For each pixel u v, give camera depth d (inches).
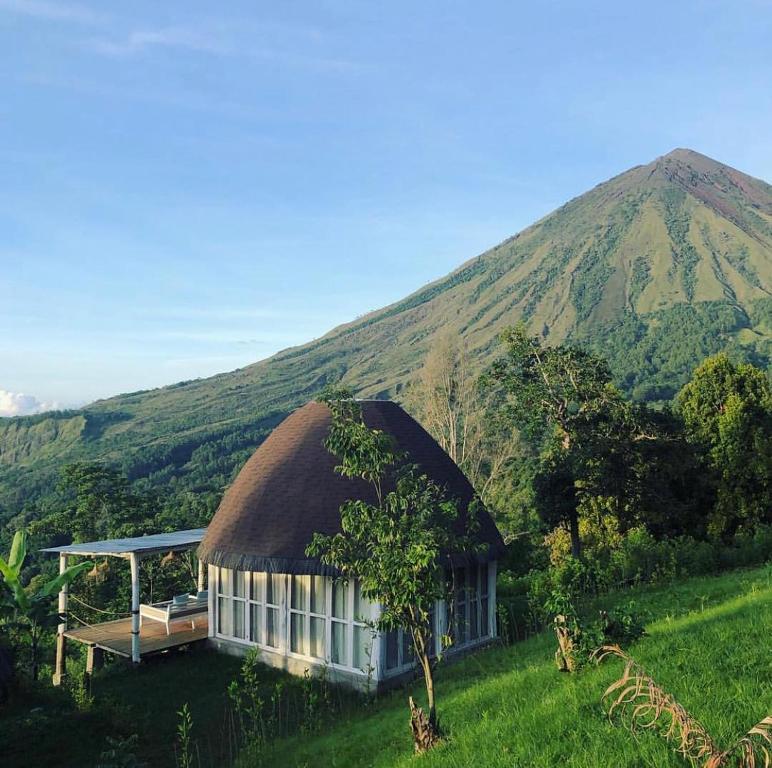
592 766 217.8
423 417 2010.3
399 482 333.7
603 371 1285.7
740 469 1270.9
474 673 526.6
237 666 653.3
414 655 602.2
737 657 295.9
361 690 574.6
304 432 700.0
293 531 625.6
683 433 1227.9
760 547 906.7
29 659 759.1
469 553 628.4
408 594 301.4
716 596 605.9
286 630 644.7
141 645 687.7
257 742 450.6
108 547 727.7
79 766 403.2
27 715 469.1
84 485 1841.8
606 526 1312.7
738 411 1291.8
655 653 332.8
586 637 366.0
